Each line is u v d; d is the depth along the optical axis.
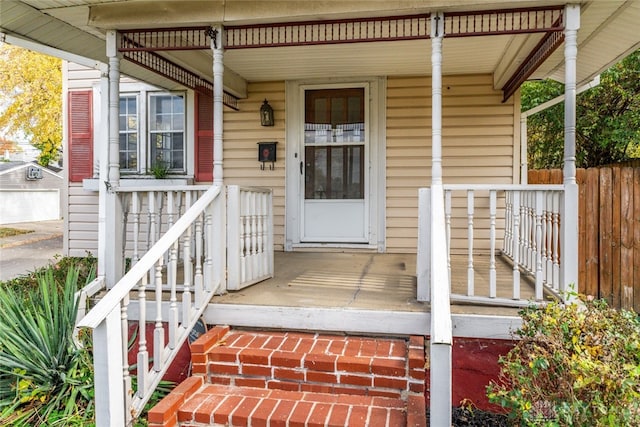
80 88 6.27
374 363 2.49
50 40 3.94
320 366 2.54
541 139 9.69
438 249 2.55
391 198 5.52
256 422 2.25
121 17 3.38
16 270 7.40
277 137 5.71
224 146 5.84
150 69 4.20
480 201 5.39
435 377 1.96
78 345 3.14
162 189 3.43
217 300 3.12
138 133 6.07
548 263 3.14
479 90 5.36
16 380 2.98
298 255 5.36
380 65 5.05
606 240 4.50
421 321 2.80
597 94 8.42
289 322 2.95
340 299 3.15
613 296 4.47
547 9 3.02
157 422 2.24
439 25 3.08
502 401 2.09
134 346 3.18
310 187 5.67
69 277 3.47
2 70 11.84
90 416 2.74
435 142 3.10
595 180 4.54
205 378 2.67
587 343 2.11
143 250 5.75
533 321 2.29
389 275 4.05
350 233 5.60
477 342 2.79
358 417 2.24
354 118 5.55
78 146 6.31
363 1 3.08
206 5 3.28
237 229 3.31
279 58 4.79
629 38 3.95
